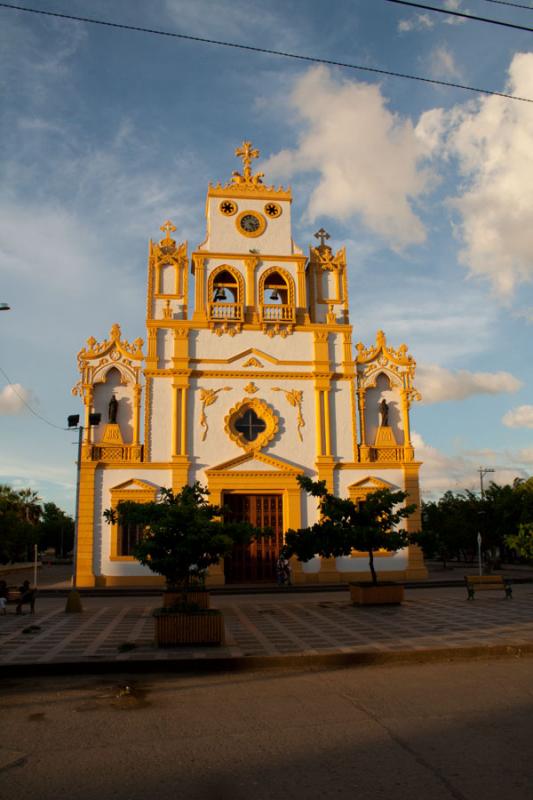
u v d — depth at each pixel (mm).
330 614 22766
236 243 39969
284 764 8102
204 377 37812
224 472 36469
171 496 20266
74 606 24297
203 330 38344
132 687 12672
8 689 12617
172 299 38781
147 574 34656
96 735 9414
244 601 28031
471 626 19219
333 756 8367
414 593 31047
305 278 40656
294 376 38625
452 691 11867
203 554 18109
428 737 9094
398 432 39531
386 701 11172
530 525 31250
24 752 8688
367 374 39812
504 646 15781
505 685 12328
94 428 36781
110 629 19641
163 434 36750
